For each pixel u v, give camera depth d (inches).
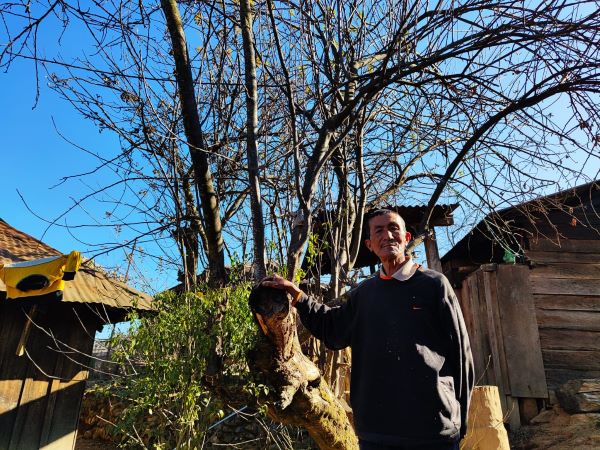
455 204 238.2
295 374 94.8
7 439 219.5
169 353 116.1
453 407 75.6
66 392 241.9
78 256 183.2
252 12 133.0
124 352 127.3
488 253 362.0
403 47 129.0
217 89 148.9
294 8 140.6
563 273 292.2
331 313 91.7
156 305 126.6
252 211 109.6
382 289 85.2
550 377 272.8
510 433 258.7
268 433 171.9
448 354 79.5
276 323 87.2
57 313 244.8
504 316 281.9
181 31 111.7
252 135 114.7
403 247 88.7
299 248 108.0
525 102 116.9
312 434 109.4
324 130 122.9
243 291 113.3
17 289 191.0
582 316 285.3
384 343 79.9
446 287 81.5
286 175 152.9
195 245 157.8
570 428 234.7
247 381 96.9
